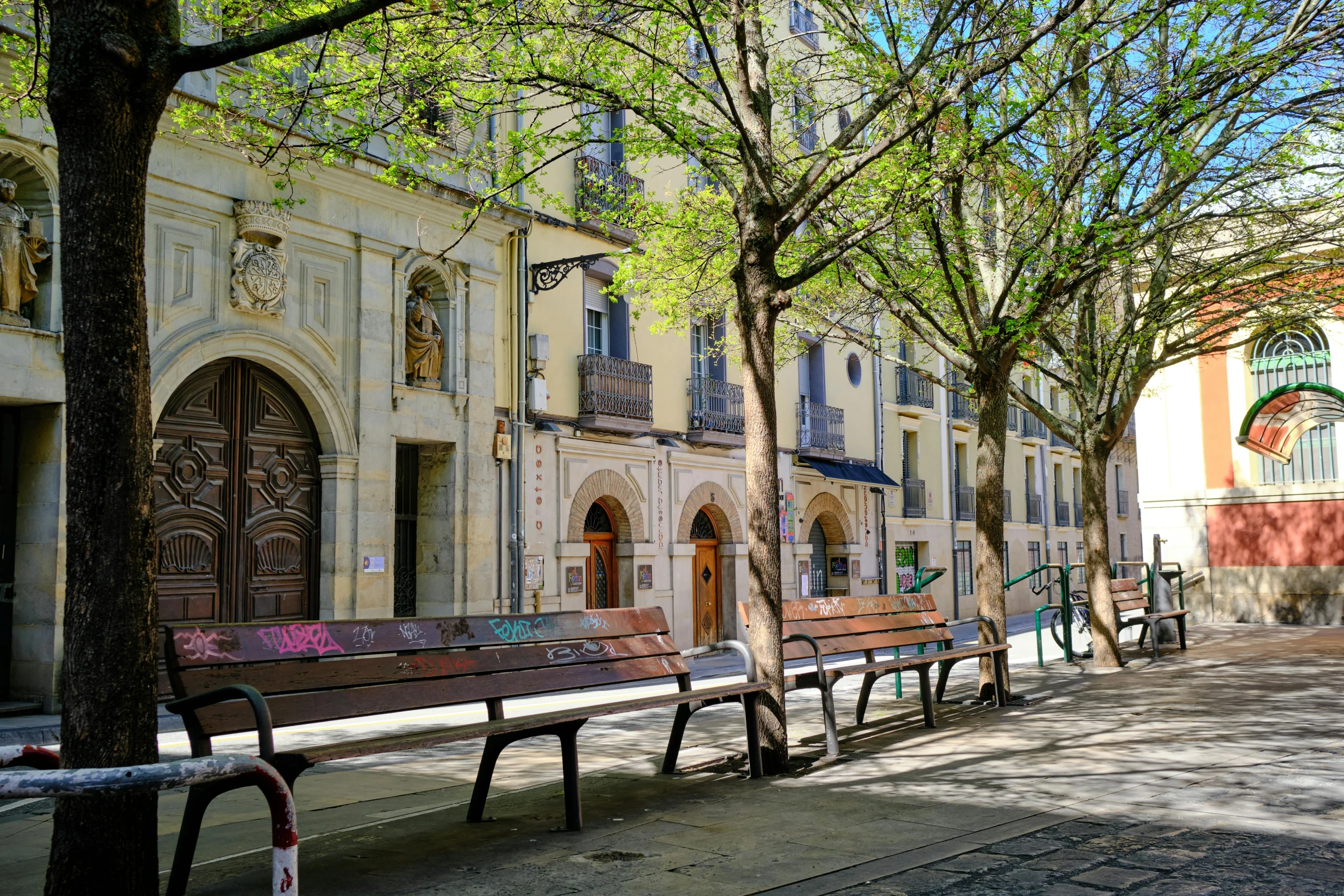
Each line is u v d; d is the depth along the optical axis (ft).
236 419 46.57
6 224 38.09
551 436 62.44
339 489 49.73
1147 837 16.99
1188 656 49.57
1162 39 35.29
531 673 19.90
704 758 24.88
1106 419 45.91
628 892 14.38
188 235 43.83
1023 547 122.83
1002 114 33.86
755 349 24.91
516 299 60.13
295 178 47.78
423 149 31.83
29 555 39.78
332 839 17.62
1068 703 34.35
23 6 33.60
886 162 32.17
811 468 87.20
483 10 27.71
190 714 13.89
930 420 107.34
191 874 15.55
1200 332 44.93
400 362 52.85
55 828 11.65
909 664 28.78
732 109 25.35
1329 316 46.11
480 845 17.06
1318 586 70.95
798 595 85.71
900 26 31.35
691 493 74.74
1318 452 71.92
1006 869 15.29
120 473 12.09
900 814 18.89
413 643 17.80
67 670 11.84
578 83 28.78
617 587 68.69
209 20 28.66
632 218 43.68
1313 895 13.96
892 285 38.22
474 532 56.24
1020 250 37.11
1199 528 75.72
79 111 12.25
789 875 15.08
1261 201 39.68
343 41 31.91
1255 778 21.54
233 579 45.96
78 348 12.10
